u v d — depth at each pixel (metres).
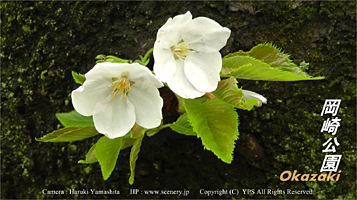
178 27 0.32
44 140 0.35
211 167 0.39
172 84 0.32
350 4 0.37
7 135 0.41
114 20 0.39
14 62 0.40
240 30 0.38
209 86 0.32
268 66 0.32
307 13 0.37
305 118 0.38
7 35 0.40
